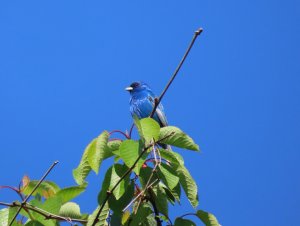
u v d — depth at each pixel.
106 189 7.23
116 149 7.37
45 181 7.70
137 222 7.42
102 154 7.31
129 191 7.36
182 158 7.43
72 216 7.52
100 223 7.32
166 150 7.30
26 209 7.08
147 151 7.07
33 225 7.09
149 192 7.54
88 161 7.32
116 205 7.30
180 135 7.31
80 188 7.59
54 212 7.12
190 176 7.38
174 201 7.66
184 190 7.35
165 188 7.60
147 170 7.44
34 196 7.68
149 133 7.02
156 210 7.57
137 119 7.00
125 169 7.26
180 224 7.46
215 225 7.47
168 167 7.27
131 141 6.97
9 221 6.97
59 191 7.55
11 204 7.05
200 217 7.52
